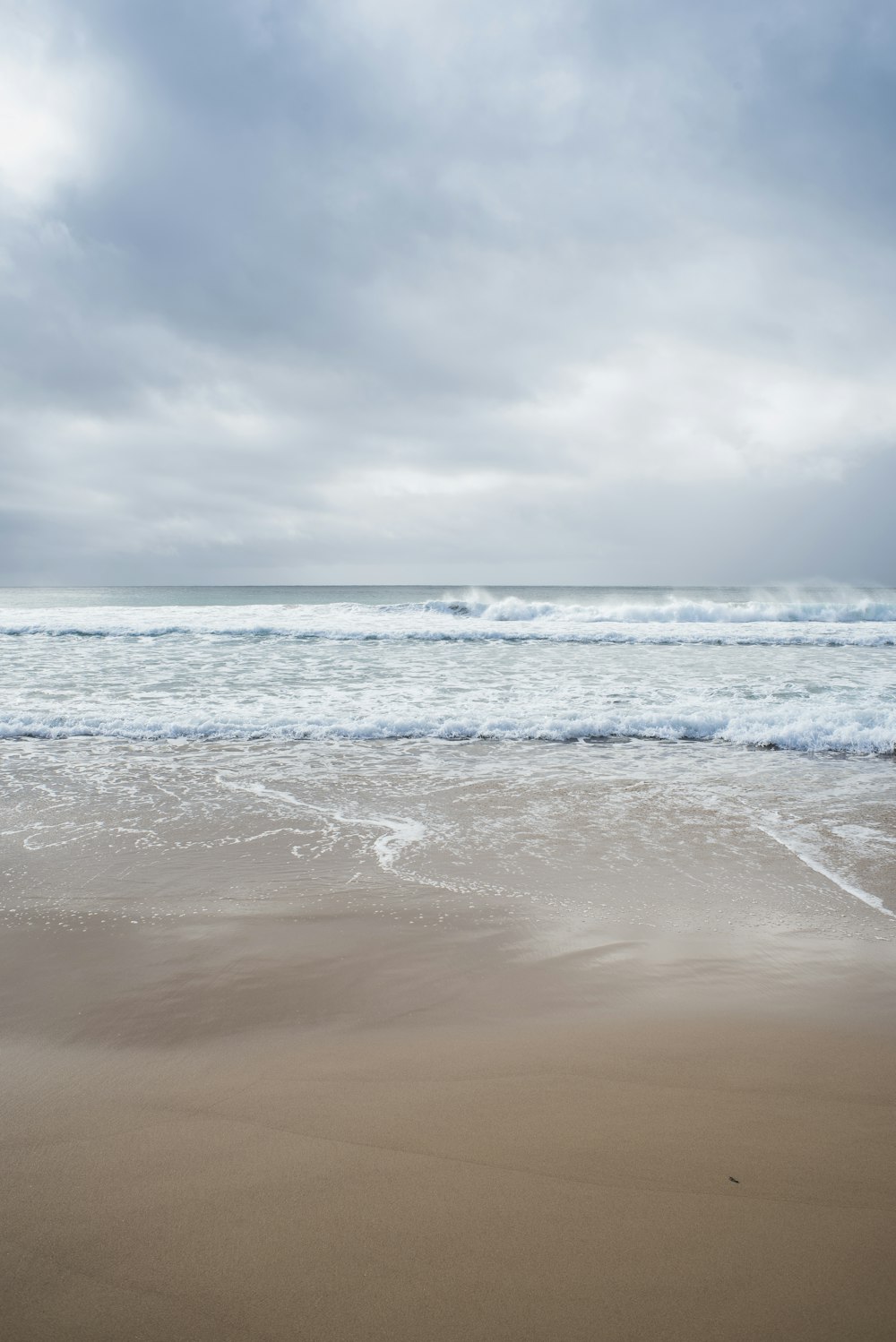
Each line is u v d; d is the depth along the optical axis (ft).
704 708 33.06
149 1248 5.67
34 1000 10.32
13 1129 7.28
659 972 11.25
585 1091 7.95
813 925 13.03
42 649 54.75
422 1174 6.51
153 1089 8.04
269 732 29.27
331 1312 5.07
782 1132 7.16
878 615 89.92
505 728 30.12
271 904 13.91
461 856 16.48
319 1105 7.69
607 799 21.08
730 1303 5.13
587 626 78.48
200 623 74.84
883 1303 5.12
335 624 76.07
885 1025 9.57
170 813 19.57
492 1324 4.97
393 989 10.69
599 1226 5.86
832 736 28.66
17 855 16.40
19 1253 5.62
